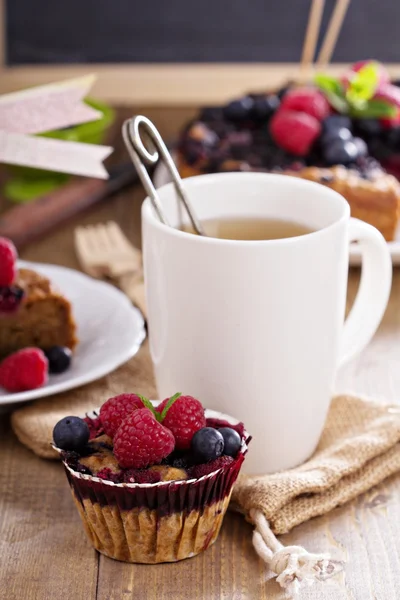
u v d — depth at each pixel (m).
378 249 0.79
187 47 1.65
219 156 1.08
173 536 0.72
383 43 1.64
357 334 0.80
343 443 0.79
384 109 1.11
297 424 0.77
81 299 0.93
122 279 0.98
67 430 0.72
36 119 0.84
